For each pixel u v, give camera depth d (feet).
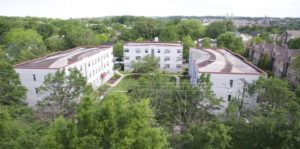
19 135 50.24
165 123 81.51
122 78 172.96
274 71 173.68
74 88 94.99
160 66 198.90
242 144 56.95
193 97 84.02
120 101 37.65
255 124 56.59
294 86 132.57
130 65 194.49
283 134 52.54
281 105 83.10
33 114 92.02
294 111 67.87
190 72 163.53
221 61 131.95
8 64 96.58
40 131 53.42
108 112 35.76
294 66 132.46
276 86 84.89
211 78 104.78
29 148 47.67
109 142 34.78
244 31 475.72
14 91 92.63
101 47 180.75
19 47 198.90
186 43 224.94
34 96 112.37
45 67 110.73
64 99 93.09
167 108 84.53
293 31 271.69
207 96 84.53
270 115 63.67
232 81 104.27
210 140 51.16
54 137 35.17
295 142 52.60
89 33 246.06
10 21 321.11
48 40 240.73
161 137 38.65
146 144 35.88
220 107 96.53
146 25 329.93
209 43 252.01
